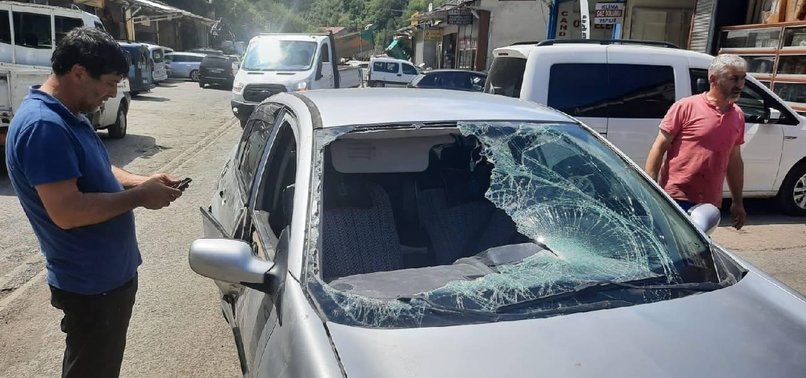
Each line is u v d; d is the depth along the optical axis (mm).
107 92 2424
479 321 1932
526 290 2129
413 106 2879
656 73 6281
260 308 2299
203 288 4680
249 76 12680
